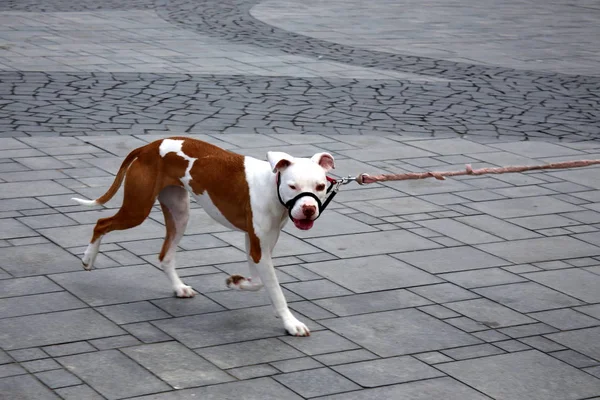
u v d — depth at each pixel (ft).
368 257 26.16
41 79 47.06
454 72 53.26
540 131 41.04
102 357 19.57
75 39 59.36
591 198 32.50
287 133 38.83
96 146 35.86
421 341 21.01
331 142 37.78
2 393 17.84
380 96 46.60
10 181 31.35
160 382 18.57
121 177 22.90
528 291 24.16
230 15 73.82
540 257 26.68
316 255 26.17
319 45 60.44
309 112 42.65
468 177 34.27
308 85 48.32
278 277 24.50
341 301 23.12
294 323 21.09
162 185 21.91
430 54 58.70
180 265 25.11
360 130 39.96
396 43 62.54
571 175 35.09
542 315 22.71
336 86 48.34
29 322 21.13
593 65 56.90
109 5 77.77
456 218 29.89
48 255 25.29
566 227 29.40
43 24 65.46
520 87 49.98
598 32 71.20
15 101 42.37
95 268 24.61
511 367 19.88
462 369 19.69
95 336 20.59
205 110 42.16
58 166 33.22
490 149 37.86
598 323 22.35
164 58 53.88
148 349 20.07
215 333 21.07
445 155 36.73
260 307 22.71
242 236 27.55
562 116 43.96
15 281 23.45
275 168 19.29
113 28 64.80
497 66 55.52
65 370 18.90
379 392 18.51
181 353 19.95
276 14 75.41
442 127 41.06
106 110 41.47
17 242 26.11
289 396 18.21
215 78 48.96
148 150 22.02
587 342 21.29
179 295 22.97
